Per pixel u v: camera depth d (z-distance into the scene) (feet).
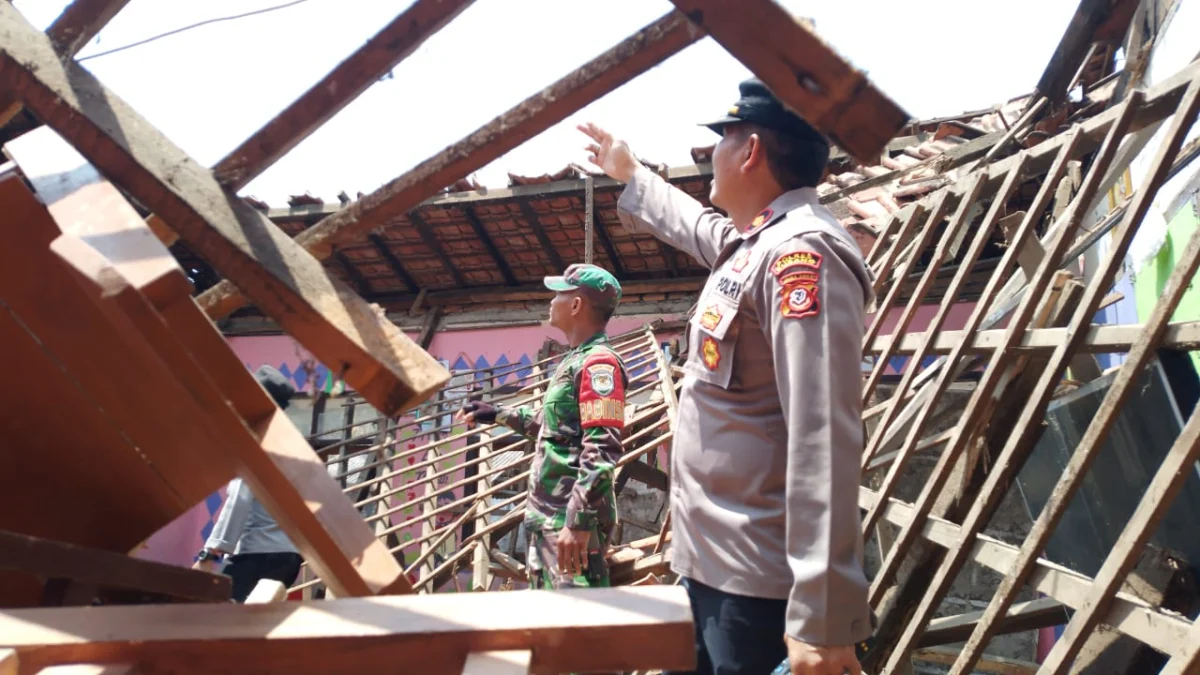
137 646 2.87
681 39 3.03
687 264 27.71
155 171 3.35
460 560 17.15
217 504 29.81
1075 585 6.25
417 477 25.41
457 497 24.81
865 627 4.20
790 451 4.39
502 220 26.00
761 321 4.91
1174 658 5.07
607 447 8.65
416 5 3.31
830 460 4.28
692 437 5.28
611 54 3.13
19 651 2.80
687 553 5.16
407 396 3.41
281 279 3.32
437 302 30.63
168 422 3.77
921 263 22.68
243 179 3.56
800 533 4.26
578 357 9.37
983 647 6.82
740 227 5.65
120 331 3.08
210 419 3.21
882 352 11.31
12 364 3.65
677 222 7.25
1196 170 10.77
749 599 4.81
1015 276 12.16
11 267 3.27
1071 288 8.29
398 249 28.14
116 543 4.65
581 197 24.03
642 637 2.92
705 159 22.24
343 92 3.46
